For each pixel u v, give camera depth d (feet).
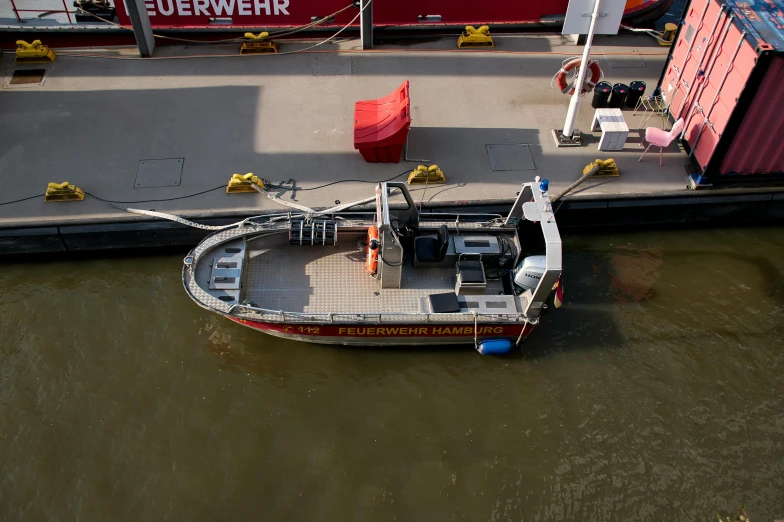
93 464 29.55
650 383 32.94
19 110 43.55
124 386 32.40
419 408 32.09
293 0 49.67
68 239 36.65
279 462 30.01
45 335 34.30
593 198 38.60
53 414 31.17
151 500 28.55
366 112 41.04
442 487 29.25
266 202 38.01
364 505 28.60
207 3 49.39
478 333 32.73
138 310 35.63
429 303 32.81
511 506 28.63
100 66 47.78
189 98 45.27
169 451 30.17
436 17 52.13
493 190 39.11
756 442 30.71
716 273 38.24
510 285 34.24
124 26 49.49
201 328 34.96
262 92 45.93
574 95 40.04
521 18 52.75
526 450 30.50
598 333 34.96
